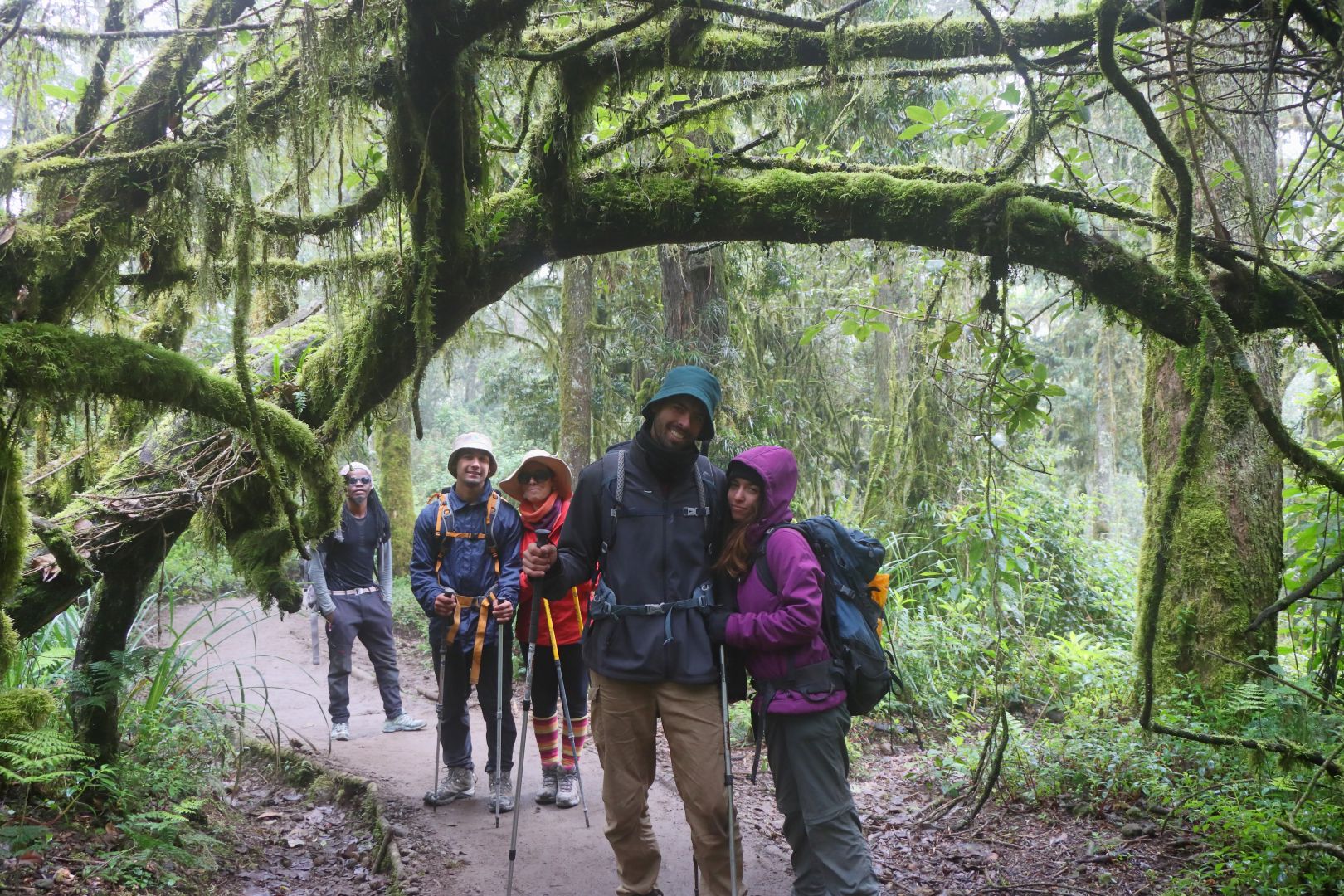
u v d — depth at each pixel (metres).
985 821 4.88
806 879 3.41
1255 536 6.12
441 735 5.03
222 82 3.69
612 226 4.13
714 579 3.50
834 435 13.55
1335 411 5.62
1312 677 5.30
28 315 3.43
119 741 4.64
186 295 4.35
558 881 4.07
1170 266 3.88
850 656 3.33
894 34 3.73
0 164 3.34
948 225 3.89
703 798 3.32
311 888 4.15
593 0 3.43
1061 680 6.89
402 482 14.16
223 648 9.66
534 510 4.95
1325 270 3.99
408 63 3.43
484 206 3.99
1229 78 5.82
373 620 6.71
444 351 6.87
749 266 10.34
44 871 3.51
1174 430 6.45
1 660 3.54
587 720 5.11
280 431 3.92
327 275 4.18
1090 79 3.97
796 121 6.82
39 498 4.51
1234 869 3.71
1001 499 7.87
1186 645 6.05
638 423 10.53
